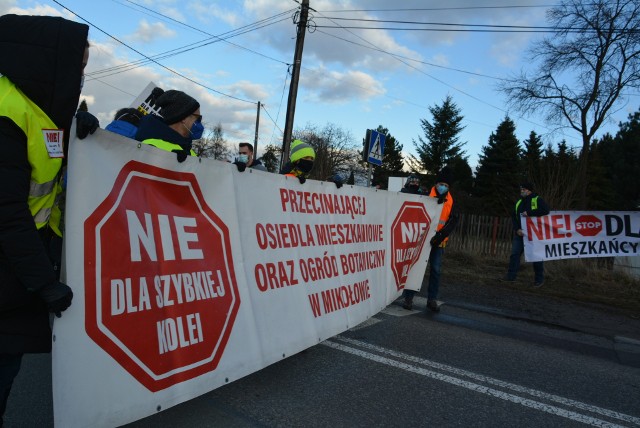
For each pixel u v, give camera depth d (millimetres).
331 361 4133
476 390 3721
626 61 20391
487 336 5266
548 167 14922
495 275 9359
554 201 13625
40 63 1806
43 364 3734
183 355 2518
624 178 37812
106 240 2141
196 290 2656
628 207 37688
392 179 13773
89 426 2027
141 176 2359
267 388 3486
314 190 3992
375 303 4934
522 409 3441
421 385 3740
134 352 2238
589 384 4043
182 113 2859
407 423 3102
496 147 45031
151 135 2807
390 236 5270
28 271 1716
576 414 3420
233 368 2863
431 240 6012
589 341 5441
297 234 3723
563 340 5387
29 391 3242
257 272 3217
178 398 2461
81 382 1999
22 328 1857
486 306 6730
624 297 7965
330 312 4059
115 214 2193
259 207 3307
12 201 1689
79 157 2008
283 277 3490
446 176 6082
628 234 8875
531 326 5879
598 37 20375
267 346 3199
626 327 6156
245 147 6461
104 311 2109
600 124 21672
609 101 21141
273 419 3016
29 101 1797
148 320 2332
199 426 2855
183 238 2609
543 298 7520
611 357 4898
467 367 4219
